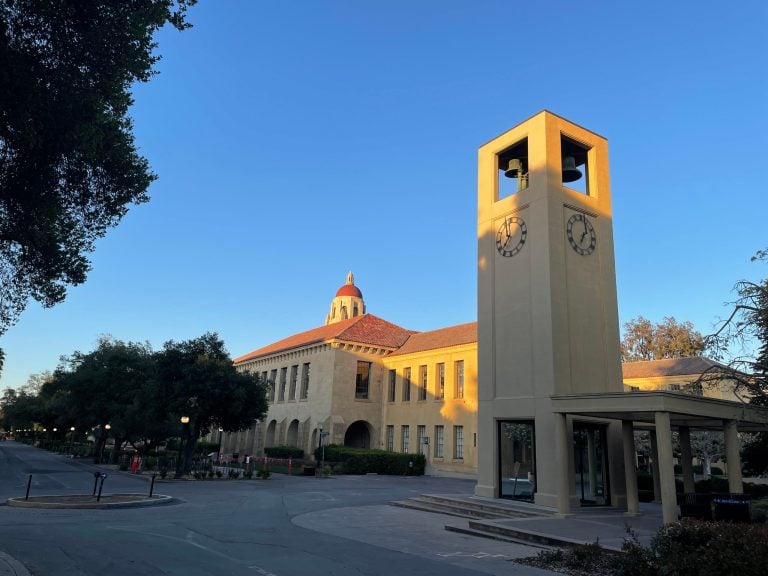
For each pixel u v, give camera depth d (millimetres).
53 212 9375
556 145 21734
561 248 20625
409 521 16969
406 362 48969
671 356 59875
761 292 14797
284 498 23188
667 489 14203
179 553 10336
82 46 7801
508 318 21438
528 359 20188
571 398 16984
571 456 18625
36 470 37812
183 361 33312
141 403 41656
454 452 42188
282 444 54188
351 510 19594
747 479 32875
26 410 89938
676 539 8695
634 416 17609
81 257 10477
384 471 42156
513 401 20359
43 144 8047
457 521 17078
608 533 13336
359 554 11039
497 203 23156
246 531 13617
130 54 8281
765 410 17156
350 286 80188
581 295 20844
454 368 43906
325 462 43625
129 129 10148
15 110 7301
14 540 11008
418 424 45938
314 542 12359
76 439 89375
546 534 13039
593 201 22406
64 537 11625
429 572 9508
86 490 24125
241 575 8703
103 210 10148
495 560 10914
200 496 22859
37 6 7242
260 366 62781
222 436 66438
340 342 49406
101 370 47438
